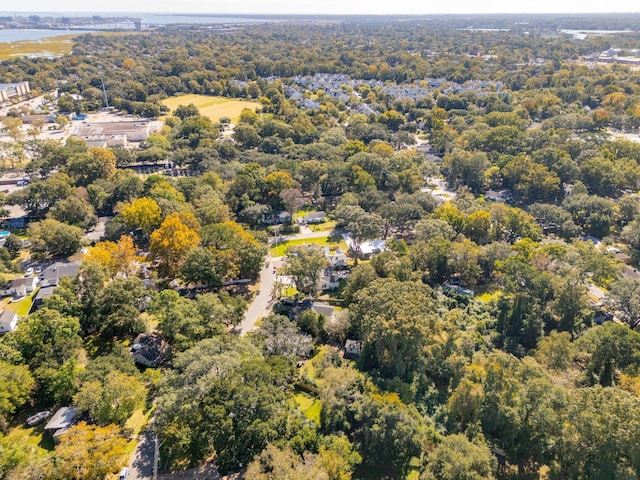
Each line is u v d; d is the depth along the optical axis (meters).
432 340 85.31
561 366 84.31
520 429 67.38
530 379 69.75
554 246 117.81
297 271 104.88
